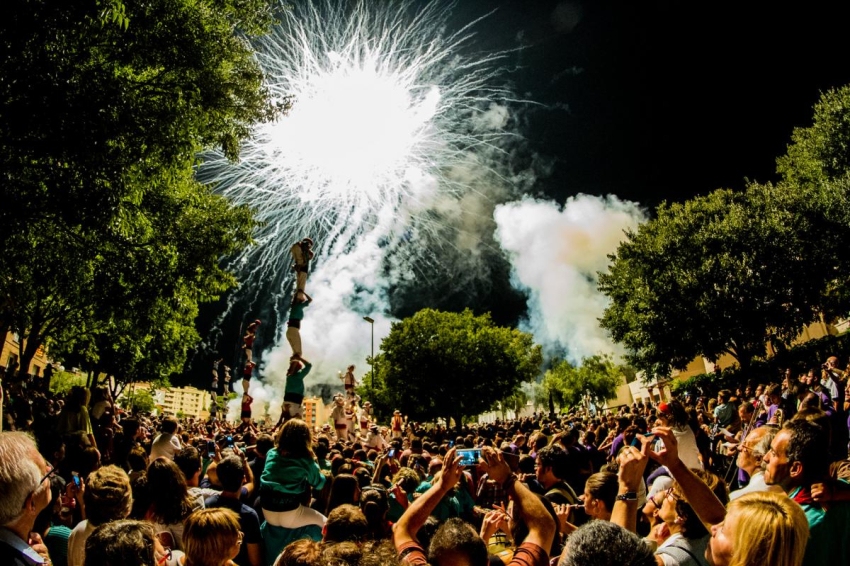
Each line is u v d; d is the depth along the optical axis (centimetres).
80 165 1095
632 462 352
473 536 271
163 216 1723
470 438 1188
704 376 3856
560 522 451
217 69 1407
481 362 6088
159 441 870
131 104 1130
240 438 1430
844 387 1331
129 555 272
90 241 1447
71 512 530
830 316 3506
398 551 305
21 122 1002
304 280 1427
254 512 512
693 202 3694
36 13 977
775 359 3225
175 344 3966
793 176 3934
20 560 265
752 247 3284
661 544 379
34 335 2398
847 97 3456
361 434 2531
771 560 247
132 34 1257
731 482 1076
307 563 286
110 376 3928
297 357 1366
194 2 1359
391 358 6322
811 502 358
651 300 3438
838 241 3247
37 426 1468
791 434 376
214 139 1552
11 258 1337
